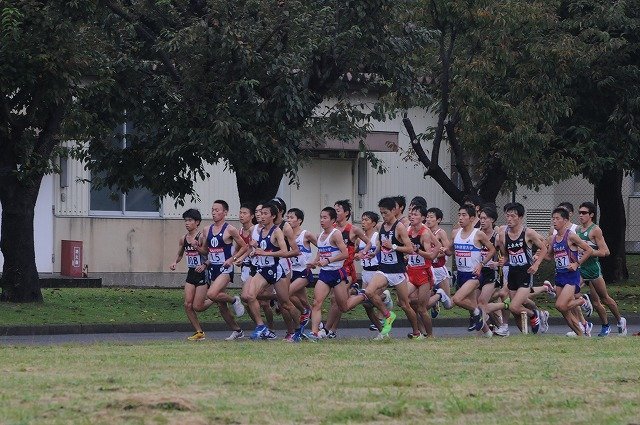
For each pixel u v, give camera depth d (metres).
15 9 54.03
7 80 56.44
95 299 67.38
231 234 47.72
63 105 62.00
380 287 46.44
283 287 46.59
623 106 75.06
